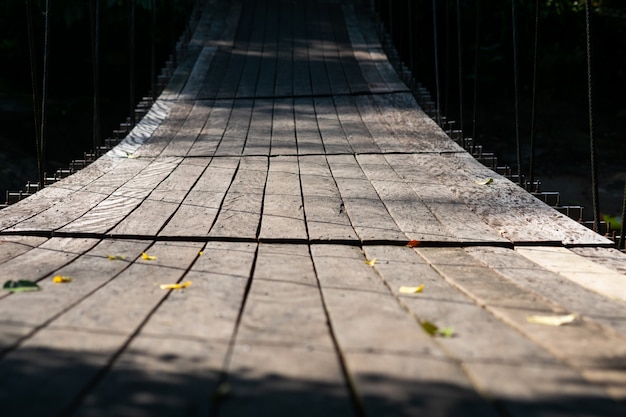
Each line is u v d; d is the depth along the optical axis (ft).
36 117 18.52
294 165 19.54
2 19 39.17
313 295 9.05
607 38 40.91
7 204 17.74
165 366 6.28
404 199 16.08
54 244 12.16
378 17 41.88
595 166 14.53
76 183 17.13
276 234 12.91
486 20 41.55
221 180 17.63
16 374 5.99
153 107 27.30
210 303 8.51
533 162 17.44
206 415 5.28
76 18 36.40
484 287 9.79
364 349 6.81
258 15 44.09
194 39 38.50
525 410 5.48
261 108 27.43
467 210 15.25
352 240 12.69
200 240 12.61
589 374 6.31
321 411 5.39
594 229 14.61
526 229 13.92
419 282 10.03
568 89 40.47
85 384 5.81
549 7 40.98
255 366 6.32
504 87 41.45
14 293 8.85
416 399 5.62
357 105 27.78
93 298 8.68
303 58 35.50
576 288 10.06
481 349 6.94
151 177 17.88
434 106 27.55
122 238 12.65
